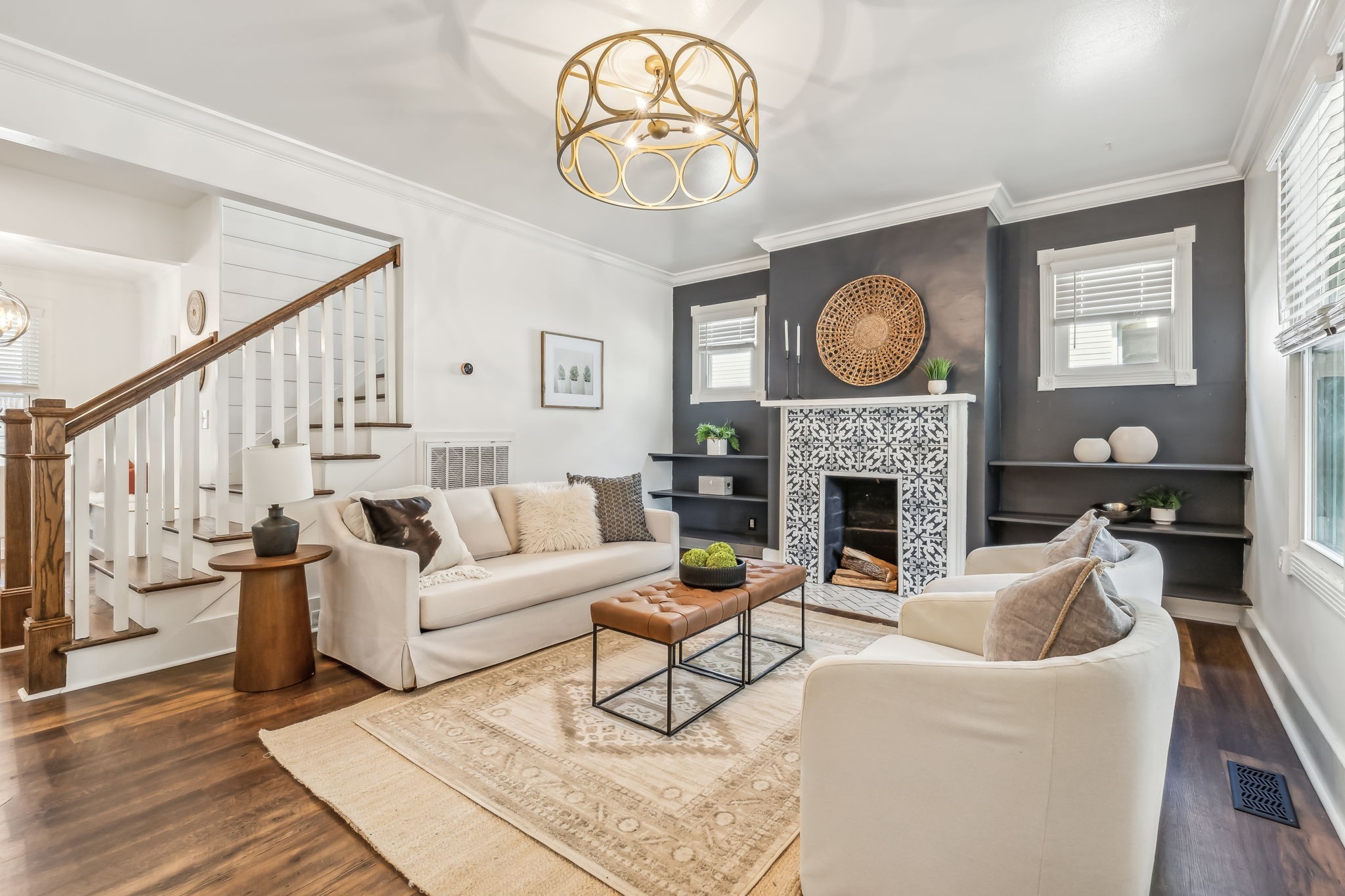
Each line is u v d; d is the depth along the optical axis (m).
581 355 5.36
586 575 3.45
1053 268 4.27
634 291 5.93
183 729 2.36
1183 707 2.56
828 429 4.70
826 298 4.88
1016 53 2.61
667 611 2.40
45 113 2.69
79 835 1.74
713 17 2.37
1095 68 2.72
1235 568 3.73
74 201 4.23
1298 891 1.53
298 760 2.13
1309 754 2.10
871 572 4.57
